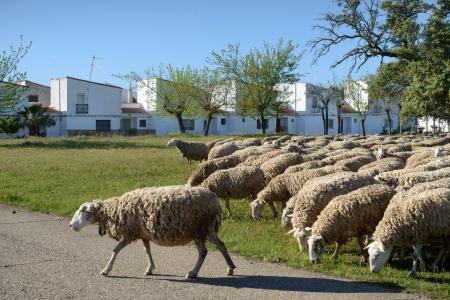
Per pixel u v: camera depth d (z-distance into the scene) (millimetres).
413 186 8797
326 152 17547
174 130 71188
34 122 55312
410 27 34656
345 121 78125
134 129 67438
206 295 6492
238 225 10766
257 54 57469
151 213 7090
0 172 19984
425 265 7707
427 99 33031
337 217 8133
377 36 36000
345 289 6691
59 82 64250
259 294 6516
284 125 73938
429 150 15484
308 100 73562
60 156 27406
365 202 8109
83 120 65125
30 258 8188
